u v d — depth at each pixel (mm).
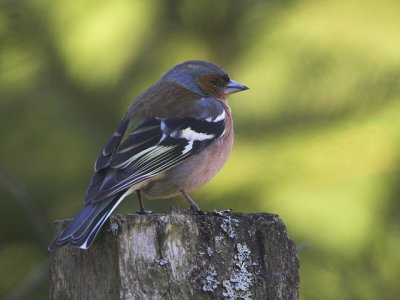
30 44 12758
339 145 11523
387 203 11227
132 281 6527
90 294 6695
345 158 11500
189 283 6625
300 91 11625
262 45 11914
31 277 11352
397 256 11125
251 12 12500
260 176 11539
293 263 7039
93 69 12297
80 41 12328
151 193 8414
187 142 8391
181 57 12469
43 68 12750
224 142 8867
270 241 6957
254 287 6840
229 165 11562
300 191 11203
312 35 11766
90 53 12289
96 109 12703
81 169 12586
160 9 12656
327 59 11641
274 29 12086
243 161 11555
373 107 11711
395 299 11266
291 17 12039
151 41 12555
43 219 11914
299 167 11523
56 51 12516
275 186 11391
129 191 7992
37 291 12273
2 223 13172
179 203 11828
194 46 12609
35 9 12578
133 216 6668
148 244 6594
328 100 11664
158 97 8750
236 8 12688
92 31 12305
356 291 11000
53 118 12648
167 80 9570
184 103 8680
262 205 11180
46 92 12750
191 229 6707
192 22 12766
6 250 13273
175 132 8359
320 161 11523
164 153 8180
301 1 12148
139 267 6555
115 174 7648
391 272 11148
